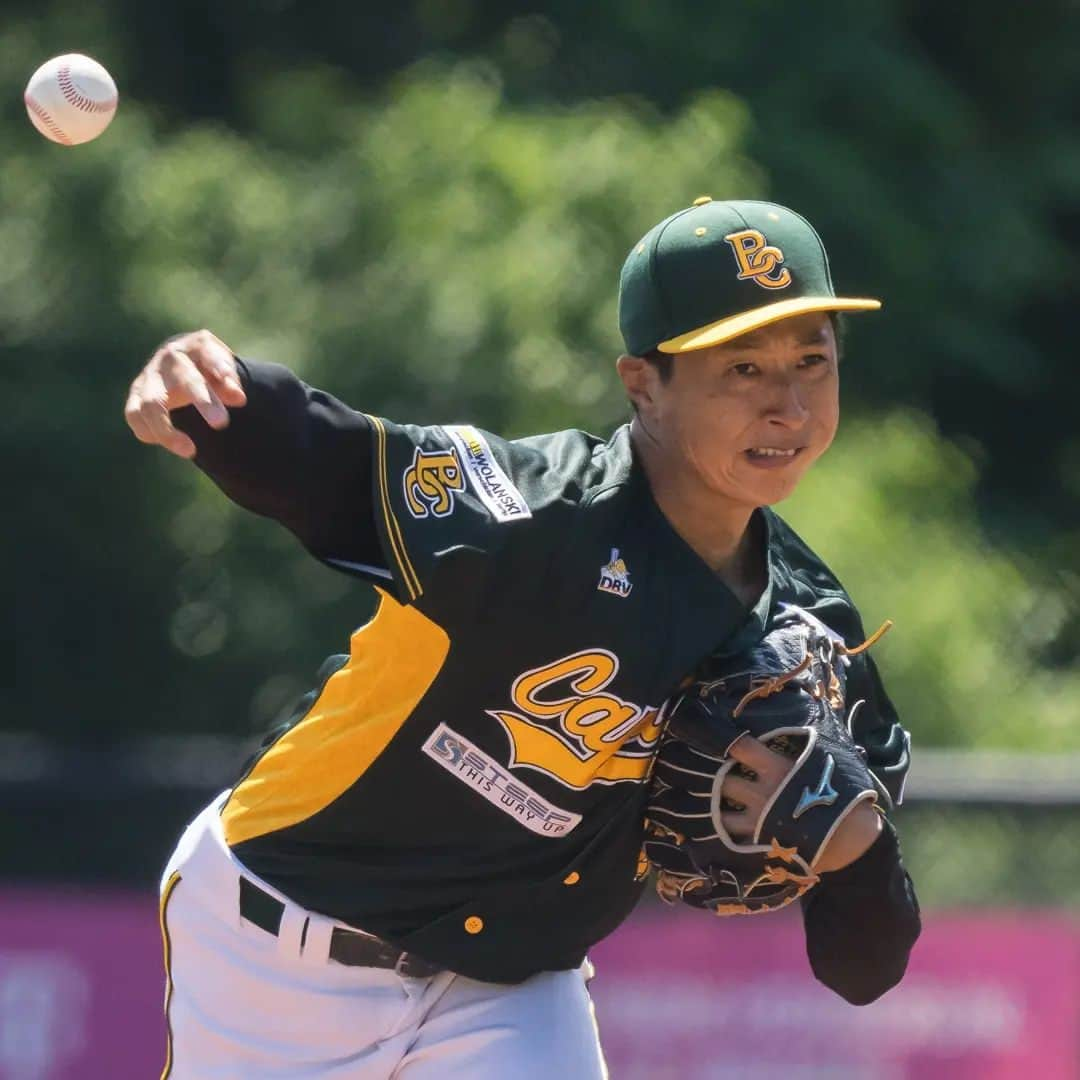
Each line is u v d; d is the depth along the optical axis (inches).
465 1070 457.4
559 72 1878.7
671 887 474.6
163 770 1101.1
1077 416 2183.8
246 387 403.2
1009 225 2012.8
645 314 438.6
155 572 1501.0
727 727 441.4
